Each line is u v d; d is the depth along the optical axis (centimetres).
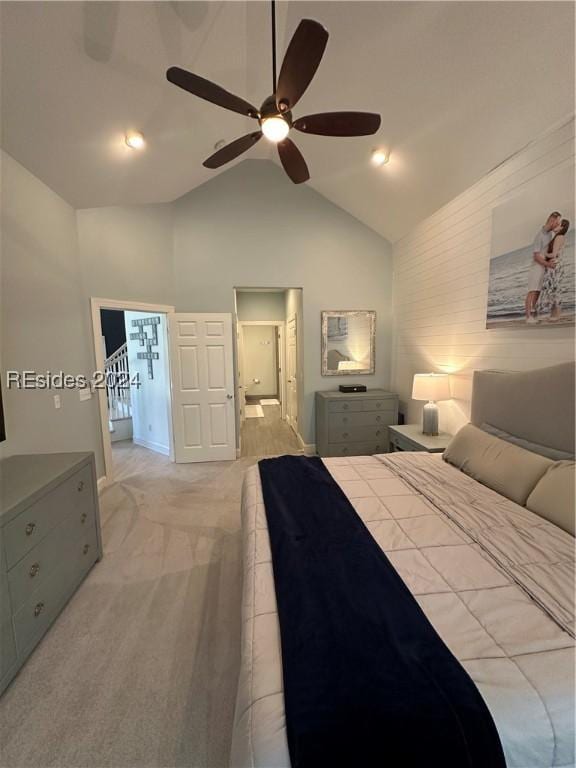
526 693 87
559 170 206
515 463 198
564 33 169
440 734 79
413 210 369
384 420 432
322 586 124
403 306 435
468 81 216
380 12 199
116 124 250
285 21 216
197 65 225
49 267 278
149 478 388
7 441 227
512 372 243
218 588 210
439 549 147
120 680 152
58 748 127
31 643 164
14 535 155
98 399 352
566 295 206
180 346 429
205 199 425
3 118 209
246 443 526
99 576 220
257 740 80
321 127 183
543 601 117
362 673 90
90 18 174
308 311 457
